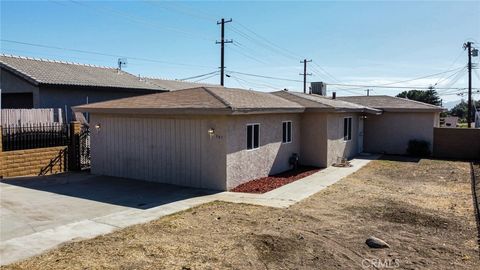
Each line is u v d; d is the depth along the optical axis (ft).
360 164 58.44
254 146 43.34
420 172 51.90
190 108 37.99
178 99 42.86
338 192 37.83
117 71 86.99
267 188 39.50
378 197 35.63
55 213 29.68
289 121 51.98
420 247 22.22
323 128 54.19
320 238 23.50
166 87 87.76
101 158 47.78
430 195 36.83
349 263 19.88
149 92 79.82
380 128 74.90
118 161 46.19
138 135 44.16
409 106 72.69
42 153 47.98
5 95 65.21
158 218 28.25
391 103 76.07
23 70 62.13
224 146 38.17
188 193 37.19
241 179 40.98
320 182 43.24
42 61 72.13
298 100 57.47
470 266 19.52
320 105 53.72
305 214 29.25
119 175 46.16
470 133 68.54
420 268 19.25
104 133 47.21
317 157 54.90
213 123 38.65
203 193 37.19
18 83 62.13
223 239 23.26
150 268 19.06
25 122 49.73
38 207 31.53
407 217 28.48
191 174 40.42
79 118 64.18
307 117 55.21
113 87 70.18
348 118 64.90
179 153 41.09
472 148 68.54
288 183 42.39
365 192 37.96
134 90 75.97
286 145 51.24
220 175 38.55
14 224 26.73
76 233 24.72
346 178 46.09
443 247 22.24
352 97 83.56
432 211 30.45
